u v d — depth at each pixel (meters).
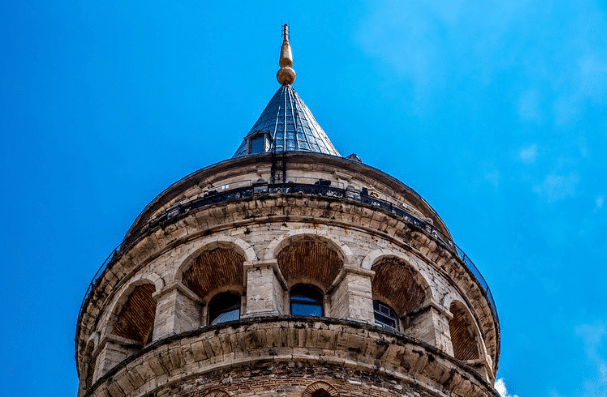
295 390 29.66
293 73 54.31
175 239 35.78
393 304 35.66
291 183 37.03
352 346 30.91
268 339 30.70
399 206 38.78
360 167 39.88
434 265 36.53
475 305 37.69
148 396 30.66
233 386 29.95
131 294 35.53
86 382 36.03
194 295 34.44
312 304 34.69
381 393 30.25
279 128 47.88
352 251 34.72
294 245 34.88
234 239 34.84
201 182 40.00
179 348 30.88
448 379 31.75
